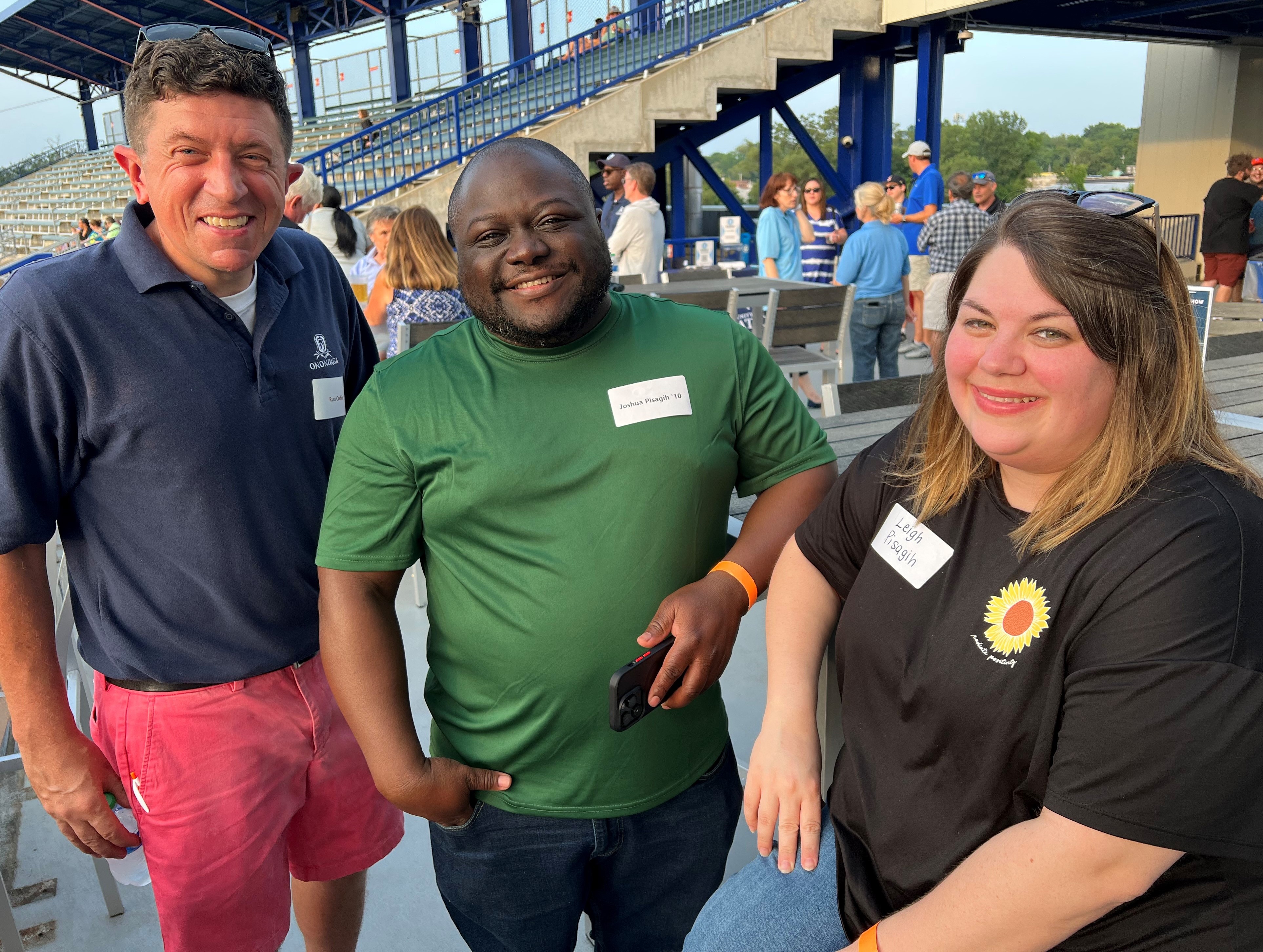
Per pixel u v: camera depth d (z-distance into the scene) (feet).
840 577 3.84
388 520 3.99
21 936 6.03
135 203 4.26
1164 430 2.74
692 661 3.80
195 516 4.26
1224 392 8.91
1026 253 2.75
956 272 3.09
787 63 38.50
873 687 3.34
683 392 3.95
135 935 6.37
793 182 21.91
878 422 8.57
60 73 83.76
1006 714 2.88
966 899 2.78
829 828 4.03
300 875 5.21
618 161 23.07
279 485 4.48
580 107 39.45
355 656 3.97
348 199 41.78
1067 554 2.78
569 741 4.04
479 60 53.88
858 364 18.26
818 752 3.73
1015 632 2.86
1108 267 2.66
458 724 4.22
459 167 37.35
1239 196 27.27
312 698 4.77
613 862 4.39
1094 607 2.67
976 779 3.01
